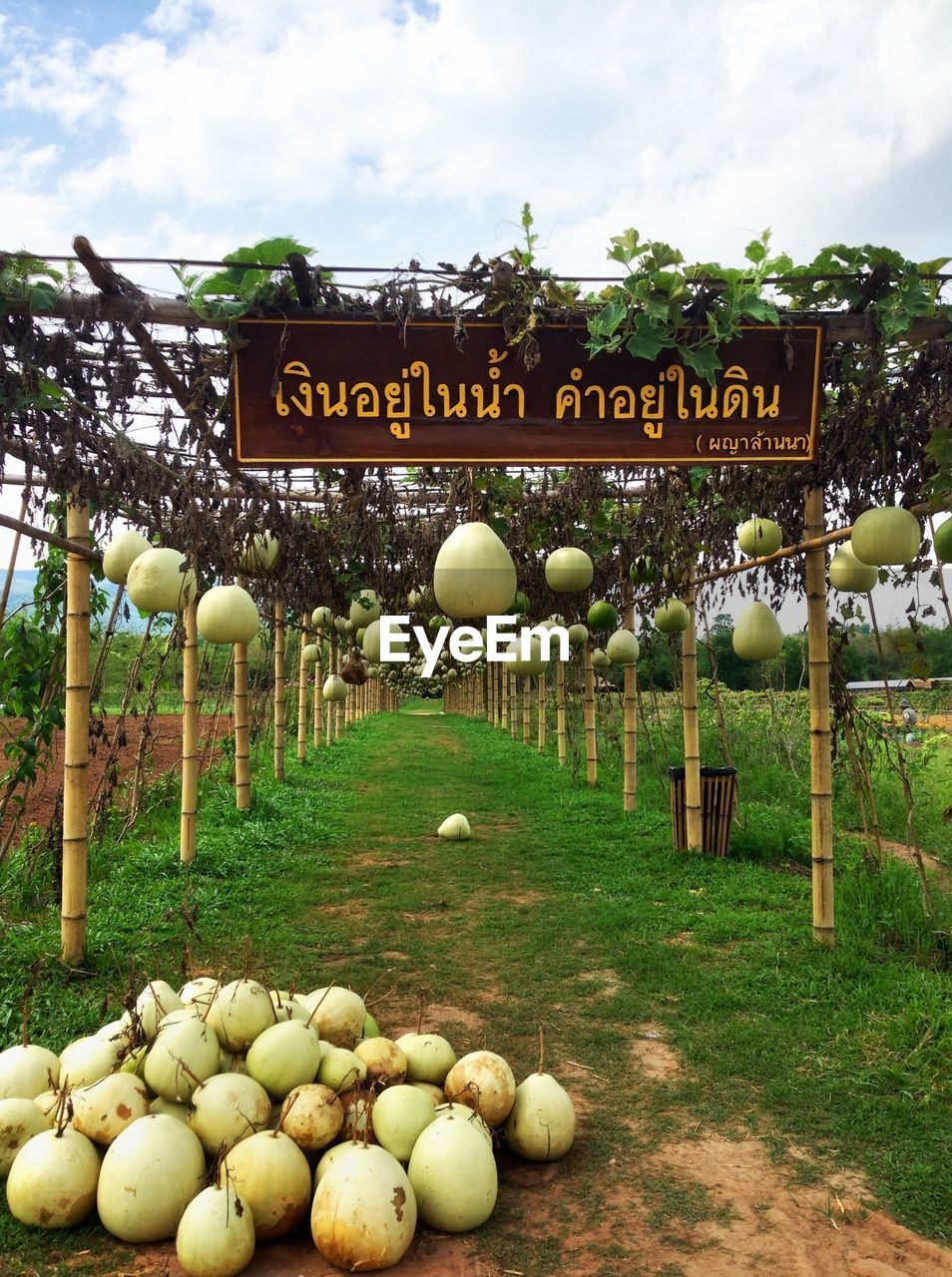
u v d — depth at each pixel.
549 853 8.40
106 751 14.25
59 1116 2.94
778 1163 3.26
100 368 3.85
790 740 12.30
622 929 6.02
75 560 5.20
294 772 13.84
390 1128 3.00
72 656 5.22
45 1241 2.80
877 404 4.51
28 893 6.42
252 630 5.21
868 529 4.68
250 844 8.45
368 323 3.67
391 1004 4.75
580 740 16.45
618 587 9.72
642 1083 3.88
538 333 3.80
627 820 9.75
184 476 5.07
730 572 6.95
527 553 8.25
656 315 3.58
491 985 5.04
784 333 3.90
